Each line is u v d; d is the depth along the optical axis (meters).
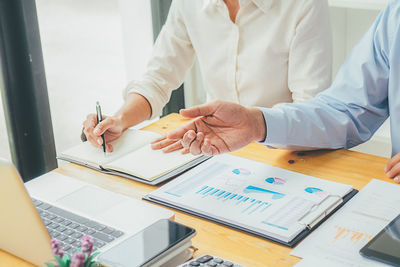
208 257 0.97
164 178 1.30
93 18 2.43
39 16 2.22
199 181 1.27
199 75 2.81
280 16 1.70
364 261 0.97
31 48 2.07
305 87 1.67
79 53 2.41
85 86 2.46
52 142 2.25
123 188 1.29
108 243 1.02
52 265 0.81
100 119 1.49
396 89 1.46
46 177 1.33
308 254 1.00
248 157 1.40
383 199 1.17
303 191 1.19
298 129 1.37
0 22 1.99
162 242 0.97
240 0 1.71
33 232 0.93
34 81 2.12
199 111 1.26
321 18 1.66
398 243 0.99
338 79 1.52
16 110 2.12
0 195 0.92
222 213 1.13
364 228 1.07
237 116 1.29
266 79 1.77
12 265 1.00
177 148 1.43
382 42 1.46
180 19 1.86
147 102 1.74
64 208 1.16
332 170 1.32
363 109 1.48
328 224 1.09
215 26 1.80
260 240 1.05
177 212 1.17
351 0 2.21
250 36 1.77
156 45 1.92
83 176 1.36
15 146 2.17
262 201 1.16
